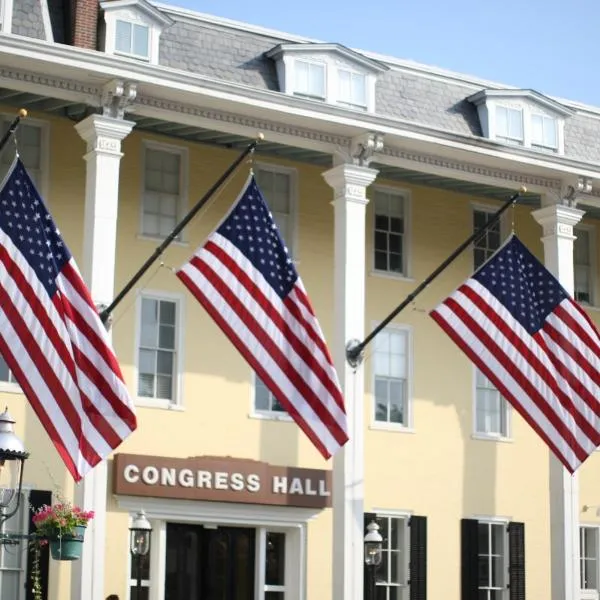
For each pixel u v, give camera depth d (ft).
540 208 138.62
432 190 138.21
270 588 125.18
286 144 119.14
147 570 118.93
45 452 114.93
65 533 87.86
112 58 107.34
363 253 120.26
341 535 116.16
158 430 120.78
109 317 101.86
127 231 121.80
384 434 131.85
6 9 109.19
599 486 143.23
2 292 85.97
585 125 140.97
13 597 111.45
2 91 114.42
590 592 140.87
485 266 107.24
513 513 136.98
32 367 85.15
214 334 124.88
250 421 125.29
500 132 132.67
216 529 123.54
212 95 112.27
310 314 96.68
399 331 134.62
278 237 97.66
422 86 130.62
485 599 134.51
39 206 88.38
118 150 109.70
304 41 125.39
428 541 132.26
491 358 105.50
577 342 107.96
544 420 105.60
